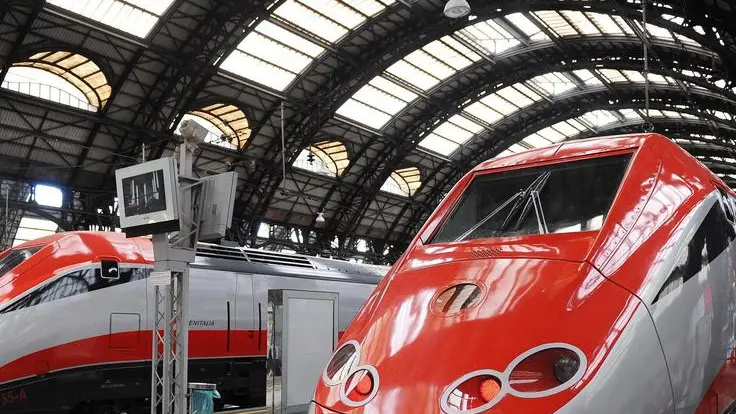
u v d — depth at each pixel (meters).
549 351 2.89
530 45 32.94
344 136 36.16
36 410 10.36
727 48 22.39
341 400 3.10
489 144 42.88
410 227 46.47
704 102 36.94
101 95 27.14
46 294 10.73
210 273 13.33
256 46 28.06
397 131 37.84
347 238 42.12
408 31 30.14
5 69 23.34
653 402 2.94
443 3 28.89
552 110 40.91
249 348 13.63
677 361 3.13
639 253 3.36
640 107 37.91
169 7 24.33
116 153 28.70
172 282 8.09
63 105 25.81
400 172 42.19
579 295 3.10
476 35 31.59
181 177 8.11
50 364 10.54
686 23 23.25
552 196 4.10
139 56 25.78
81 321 10.98
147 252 12.34
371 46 31.06
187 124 8.22
